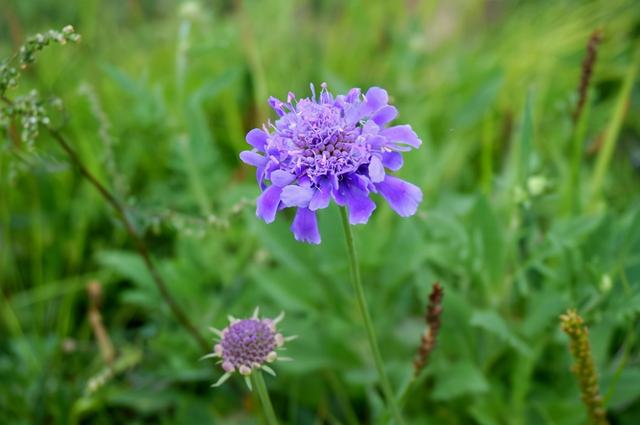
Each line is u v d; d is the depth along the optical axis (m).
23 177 0.44
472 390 0.30
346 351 0.33
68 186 0.45
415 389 0.33
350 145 0.22
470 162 0.47
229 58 0.51
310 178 0.21
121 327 0.40
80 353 0.37
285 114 0.23
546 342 0.32
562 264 0.31
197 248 0.37
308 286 0.34
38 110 0.26
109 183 0.33
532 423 0.31
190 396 0.34
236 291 0.35
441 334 0.32
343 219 0.23
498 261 0.31
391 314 0.35
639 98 0.49
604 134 0.38
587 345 0.24
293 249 0.34
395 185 0.22
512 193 0.33
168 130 0.41
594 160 0.46
